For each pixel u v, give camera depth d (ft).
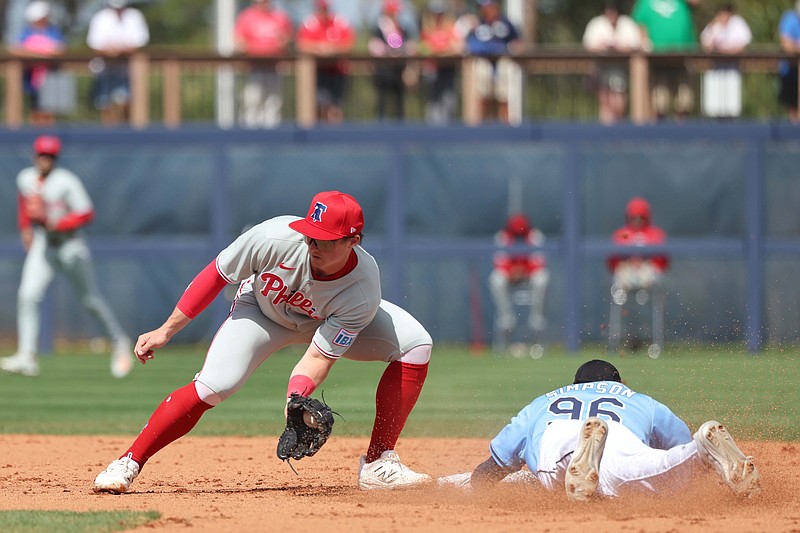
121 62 220.43
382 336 72.23
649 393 125.90
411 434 106.83
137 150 219.41
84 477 81.20
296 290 67.21
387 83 221.46
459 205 216.95
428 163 217.36
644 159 215.51
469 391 143.95
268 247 66.28
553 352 212.64
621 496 61.82
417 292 218.38
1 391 149.07
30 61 219.00
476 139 215.72
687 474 60.03
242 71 223.71
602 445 59.21
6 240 220.43
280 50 222.28
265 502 67.72
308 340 72.13
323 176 218.38
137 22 225.35
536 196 216.13
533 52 215.10
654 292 211.41
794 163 214.48
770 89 238.48
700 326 213.05
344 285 67.00
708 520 59.00
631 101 216.74
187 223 220.23
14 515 60.80
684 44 218.79
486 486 69.00
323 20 220.64
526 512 62.64
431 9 225.56
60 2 432.66
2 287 222.07
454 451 96.12
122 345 162.61
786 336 213.46
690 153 214.90
